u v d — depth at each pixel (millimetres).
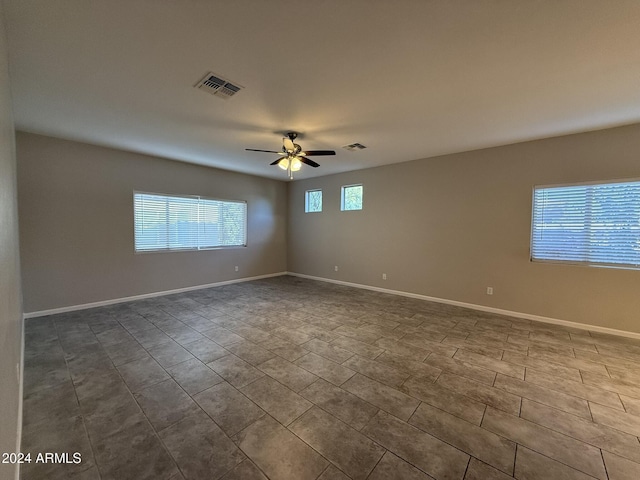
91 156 4223
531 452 1634
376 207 5570
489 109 2857
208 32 1765
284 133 3580
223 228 6109
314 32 1759
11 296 1668
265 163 5387
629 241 3309
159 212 5070
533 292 3912
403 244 5211
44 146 3826
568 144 3615
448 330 3494
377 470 1506
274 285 6102
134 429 1787
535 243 3918
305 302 4758
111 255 4492
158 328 3510
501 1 1512
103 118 3137
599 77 2256
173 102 2725
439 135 3660
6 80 1654
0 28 1306
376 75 2250
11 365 1423
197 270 5672
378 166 5492
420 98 2629
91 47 1910
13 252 2053
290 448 1649
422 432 1786
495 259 4215
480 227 4336
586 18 1624
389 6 1544
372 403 2070
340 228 6203
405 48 1918
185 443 1678
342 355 2818
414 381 2357
